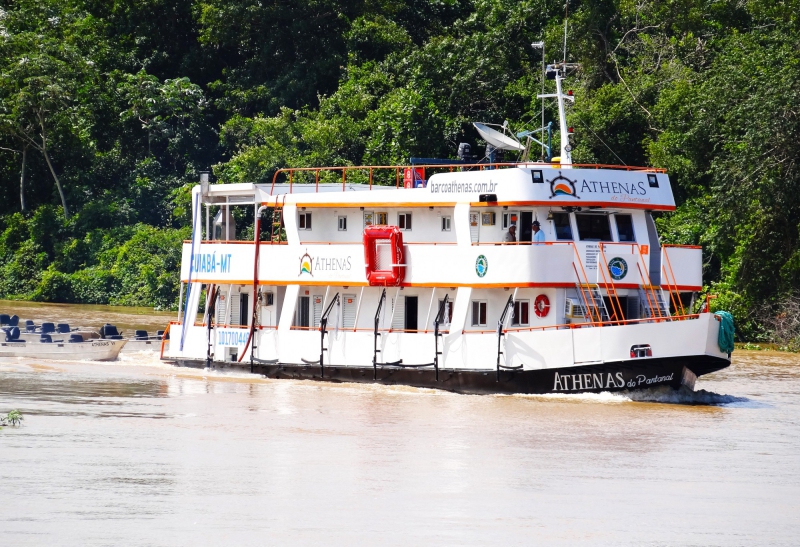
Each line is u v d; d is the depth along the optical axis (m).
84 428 88.88
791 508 70.12
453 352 108.69
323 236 119.56
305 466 77.44
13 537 60.78
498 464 79.00
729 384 125.44
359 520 65.12
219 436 86.94
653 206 109.25
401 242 111.00
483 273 106.44
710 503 70.75
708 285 184.75
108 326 139.88
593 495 71.69
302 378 117.31
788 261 172.88
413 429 90.44
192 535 61.78
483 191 107.56
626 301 108.50
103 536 61.28
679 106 193.75
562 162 113.25
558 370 103.69
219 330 124.31
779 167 169.62
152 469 75.69
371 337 113.12
